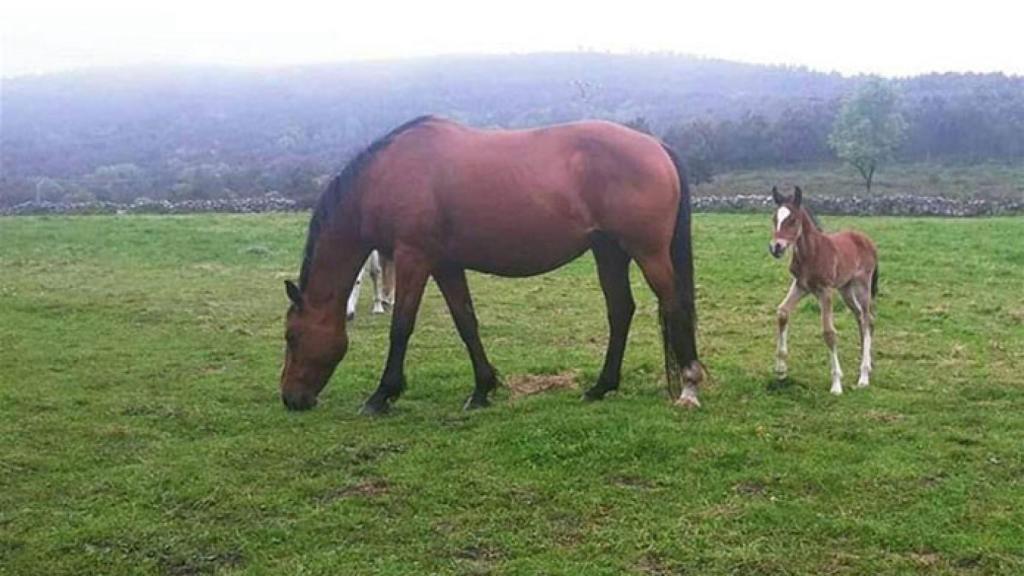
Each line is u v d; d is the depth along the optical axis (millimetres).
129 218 26938
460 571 4680
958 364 8992
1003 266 15664
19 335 11164
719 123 54906
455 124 7605
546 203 7207
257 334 11289
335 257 7797
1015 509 5258
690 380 7449
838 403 7566
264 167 52594
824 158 51562
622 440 6305
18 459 6449
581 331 11188
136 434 7125
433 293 14047
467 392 8336
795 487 5629
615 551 4844
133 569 4809
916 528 5012
